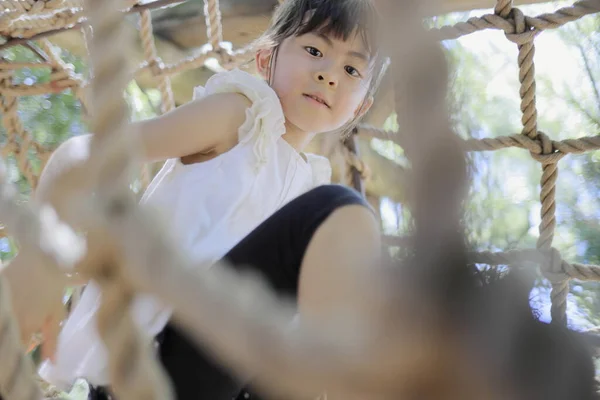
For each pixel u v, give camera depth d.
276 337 0.33
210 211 1.10
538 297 0.44
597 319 0.75
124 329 0.36
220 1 2.73
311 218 0.94
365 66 1.27
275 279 0.94
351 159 1.95
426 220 0.32
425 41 0.30
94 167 0.38
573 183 2.63
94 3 0.39
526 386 0.37
